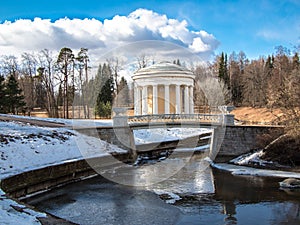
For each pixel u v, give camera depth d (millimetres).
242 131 27500
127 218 12672
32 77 49594
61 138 25734
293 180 18172
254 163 24844
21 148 21156
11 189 16016
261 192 16750
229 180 19703
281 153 24328
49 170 18875
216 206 14234
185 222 12086
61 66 44281
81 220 12664
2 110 39844
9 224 7781
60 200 15945
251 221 12312
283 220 12453
